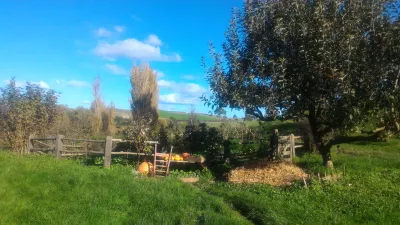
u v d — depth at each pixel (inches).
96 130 1050.7
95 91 1130.7
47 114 719.7
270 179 472.7
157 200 355.9
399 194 388.5
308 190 403.9
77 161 568.7
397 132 516.4
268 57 481.4
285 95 459.2
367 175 483.5
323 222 309.9
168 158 542.6
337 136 593.6
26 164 448.5
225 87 489.1
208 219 307.1
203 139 732.7
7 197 331.6
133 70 999.0
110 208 332.8
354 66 428.8
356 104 442.6
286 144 644.1
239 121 923.4
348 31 436.1
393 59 425.4
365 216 325.7
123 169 509.0
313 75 452.8
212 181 506.6
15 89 680.4
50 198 344.5
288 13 459.8
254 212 331.9
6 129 673.0
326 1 445.7
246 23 495.5
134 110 984.9
